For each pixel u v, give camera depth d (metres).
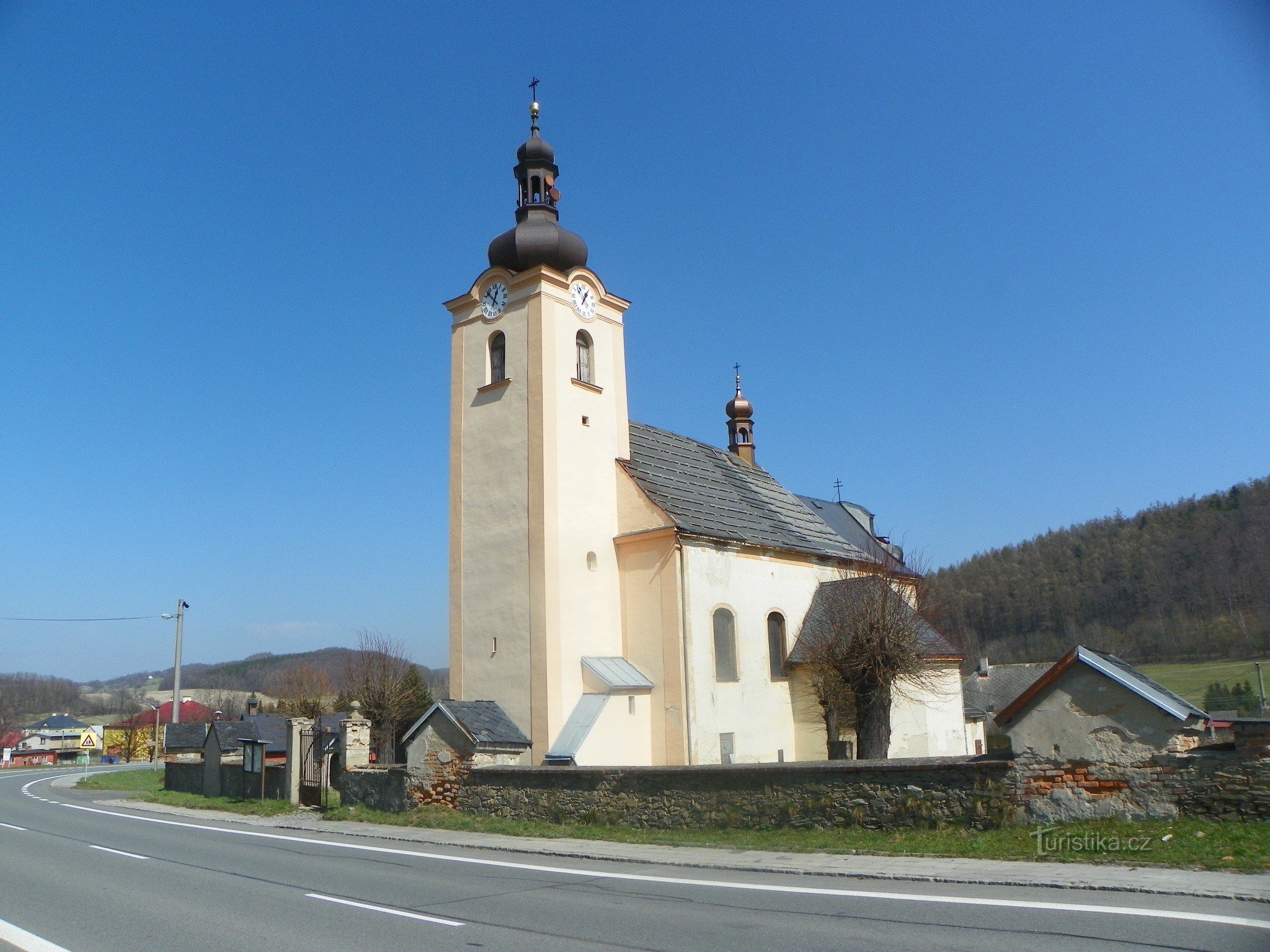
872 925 11.59
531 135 36.94
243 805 33.44
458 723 25.52
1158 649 85.88
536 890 15.07
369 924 12.70
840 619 32.59
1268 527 86.50
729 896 13.92
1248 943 9.95
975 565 111.31
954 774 17.52
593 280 36.12
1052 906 12.12
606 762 30.84
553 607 31.72
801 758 37.16
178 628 62.62
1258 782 14.88
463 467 35.31
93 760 118.75
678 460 41.28
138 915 13.91
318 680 88.75
